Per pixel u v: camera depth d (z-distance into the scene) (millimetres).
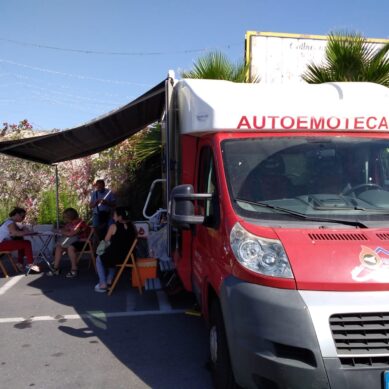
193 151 5207
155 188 11719
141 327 5805
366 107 4512
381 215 3855
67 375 4480
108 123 7926
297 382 2961
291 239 3379
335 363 2922
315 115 4430
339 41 9359
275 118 4391
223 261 3693
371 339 2988
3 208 12672
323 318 2982
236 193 3953
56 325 5918
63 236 9031
